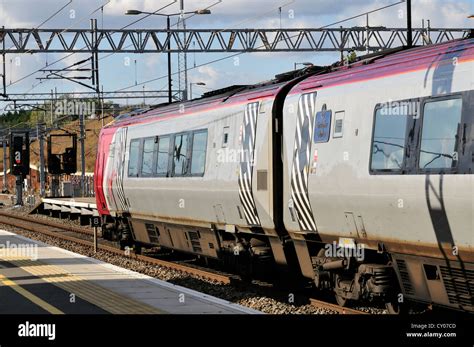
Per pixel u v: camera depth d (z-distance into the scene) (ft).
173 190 67.46
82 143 186.91
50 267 61.46
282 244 52.85
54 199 149.69
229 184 57.16
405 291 41.06
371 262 44.27
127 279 53.98
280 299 51.47
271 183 51.67
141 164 75.20
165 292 47.98
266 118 52.34
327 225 46.34
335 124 44.75
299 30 130.41
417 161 37.73
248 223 55.57
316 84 47.24
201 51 127.03
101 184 87.10
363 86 42.47
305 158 47.73
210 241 63.82
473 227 34.55
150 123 74.08
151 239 77.20
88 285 51.44
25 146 193.16
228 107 58.23
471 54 35.06
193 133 63.98
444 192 35.81
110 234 88.12
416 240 38.45
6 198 254.06
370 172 41.29
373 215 41.52
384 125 40.45
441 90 36.47
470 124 34.58
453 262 36.55
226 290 55.52
